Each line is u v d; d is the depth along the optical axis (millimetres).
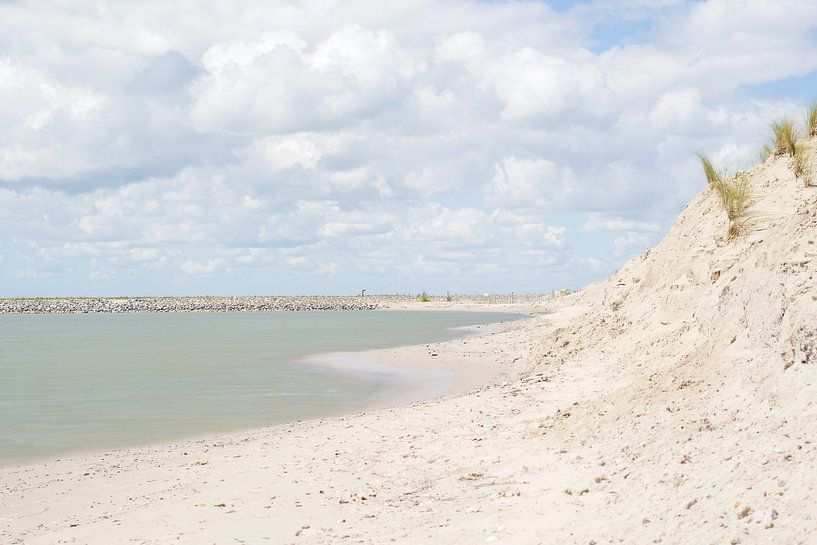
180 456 13195
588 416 11078
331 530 7863
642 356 16125
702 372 10141
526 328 43500
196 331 57906
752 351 9352
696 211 19594
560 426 11266
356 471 10719
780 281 8867
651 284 20547
